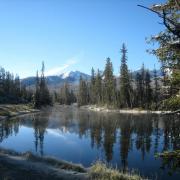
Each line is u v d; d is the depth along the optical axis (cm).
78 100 16312
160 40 1019
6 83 14000
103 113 9231
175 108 1074
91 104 14775
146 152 2831
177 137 1644
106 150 2980
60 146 3228
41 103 12912
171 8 959
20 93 14350
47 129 4831
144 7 798
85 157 2662
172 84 1055
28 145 3278
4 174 1452
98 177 1502
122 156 2694
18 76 15938
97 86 13350
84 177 1530
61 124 5606
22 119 6744
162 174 2023
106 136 3950
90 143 3428
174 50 1010
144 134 4012
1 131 4512
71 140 3659
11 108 8938
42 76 13350
